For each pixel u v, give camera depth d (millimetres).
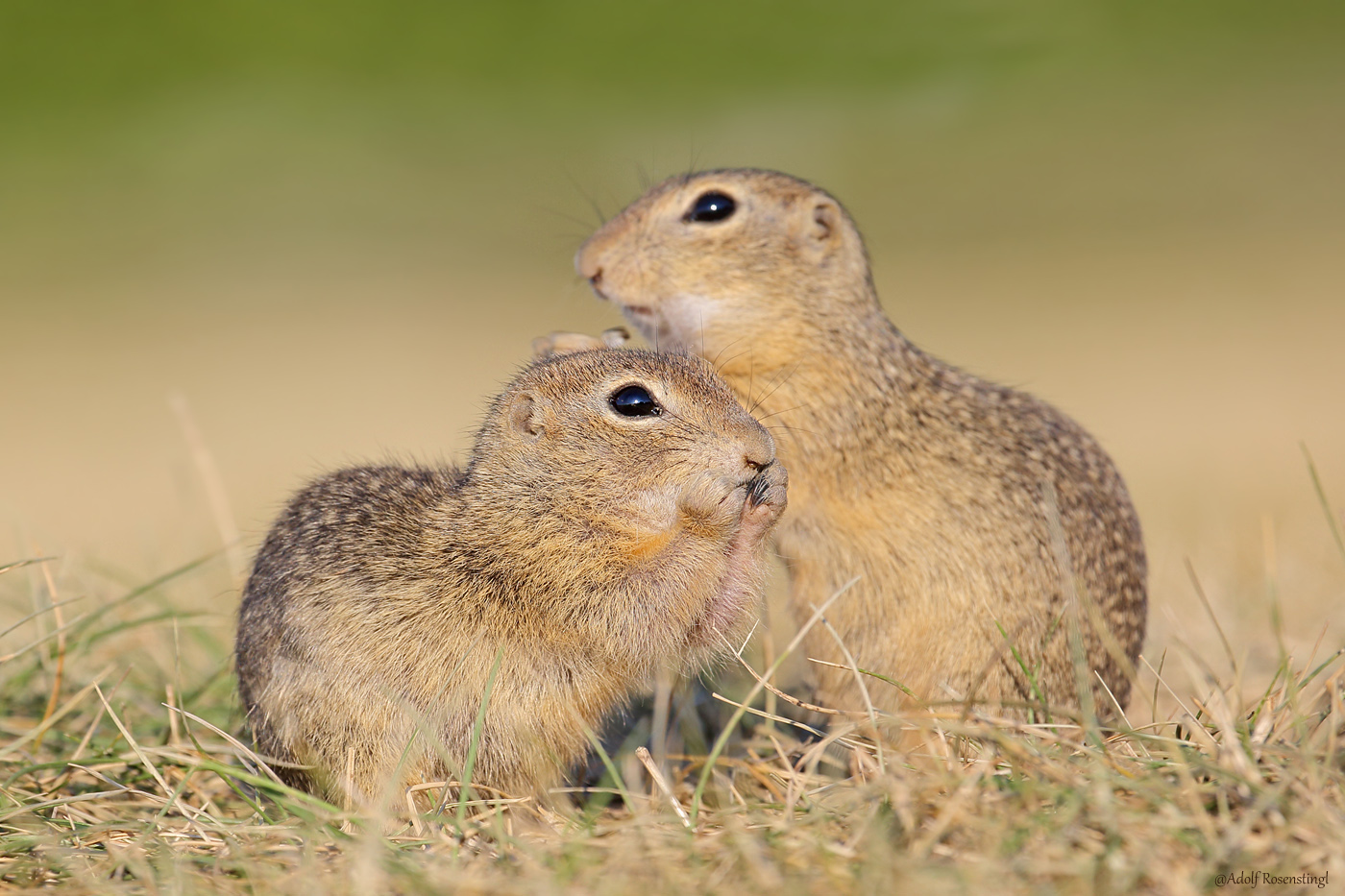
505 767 12328
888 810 9984
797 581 15469
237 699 14328
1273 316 61312
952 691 12969
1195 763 10148
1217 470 32469
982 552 14789
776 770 11547
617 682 12867
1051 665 14609
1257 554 20594
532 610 12391
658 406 12594
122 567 21156
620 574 12484
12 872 10211
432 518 12719
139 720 14234
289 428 44375
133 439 44688
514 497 12586
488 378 53781
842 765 12156
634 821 10641
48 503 33125
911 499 15055
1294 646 15656
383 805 10477
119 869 10234
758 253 15930
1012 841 9180
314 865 9984
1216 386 46688
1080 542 15164
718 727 15188
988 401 15930
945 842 9445
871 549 15078
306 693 12203
